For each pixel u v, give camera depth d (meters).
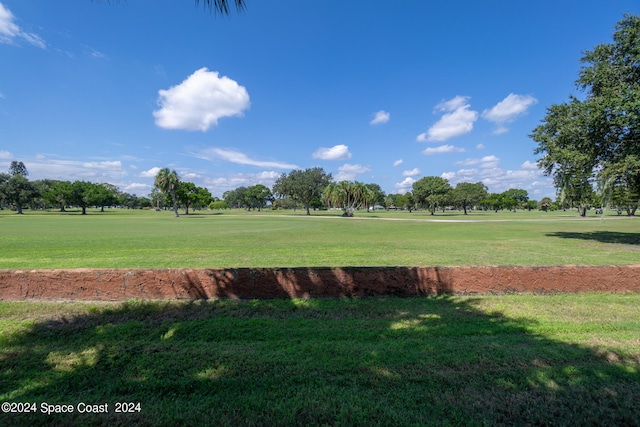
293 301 4.95
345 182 57.56
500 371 2.88
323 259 9.94
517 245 14.16
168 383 2.72
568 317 4.32
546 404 2.44
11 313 4.43
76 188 74.94
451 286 5.31
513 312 4.50
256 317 4.33
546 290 5.34
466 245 14.13
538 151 17.86
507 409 2.38
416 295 5.25
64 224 29.52
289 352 3.26
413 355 3.17
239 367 2.97
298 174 68.56
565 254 11.40
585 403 2.45
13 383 2.76
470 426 2.20
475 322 4.14
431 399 2.49
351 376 2.80
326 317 4.35
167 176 57.22
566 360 3.09
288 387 2.65
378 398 2.50
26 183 69.25
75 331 3.86
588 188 17.66
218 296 5.05
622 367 2.96
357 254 11.09
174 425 2.24
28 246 13.25
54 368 3.00
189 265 8.85
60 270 4.97
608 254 11.46
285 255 10.85
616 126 13.42
